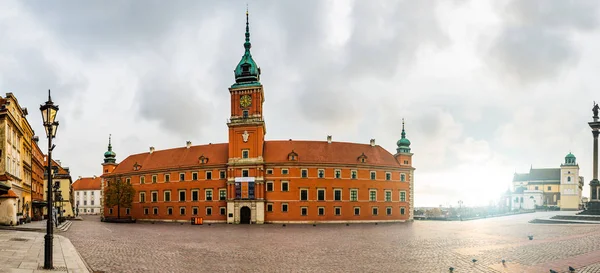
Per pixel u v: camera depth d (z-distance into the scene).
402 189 113.69
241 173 103.75
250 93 105.94
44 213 112.12
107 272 26.14
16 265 24.72
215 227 84.62
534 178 194.38
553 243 40.84
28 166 83.81
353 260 32.56
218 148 115.38
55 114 24.56
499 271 26.47
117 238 51.75
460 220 109.50
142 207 120.94
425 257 33.91
